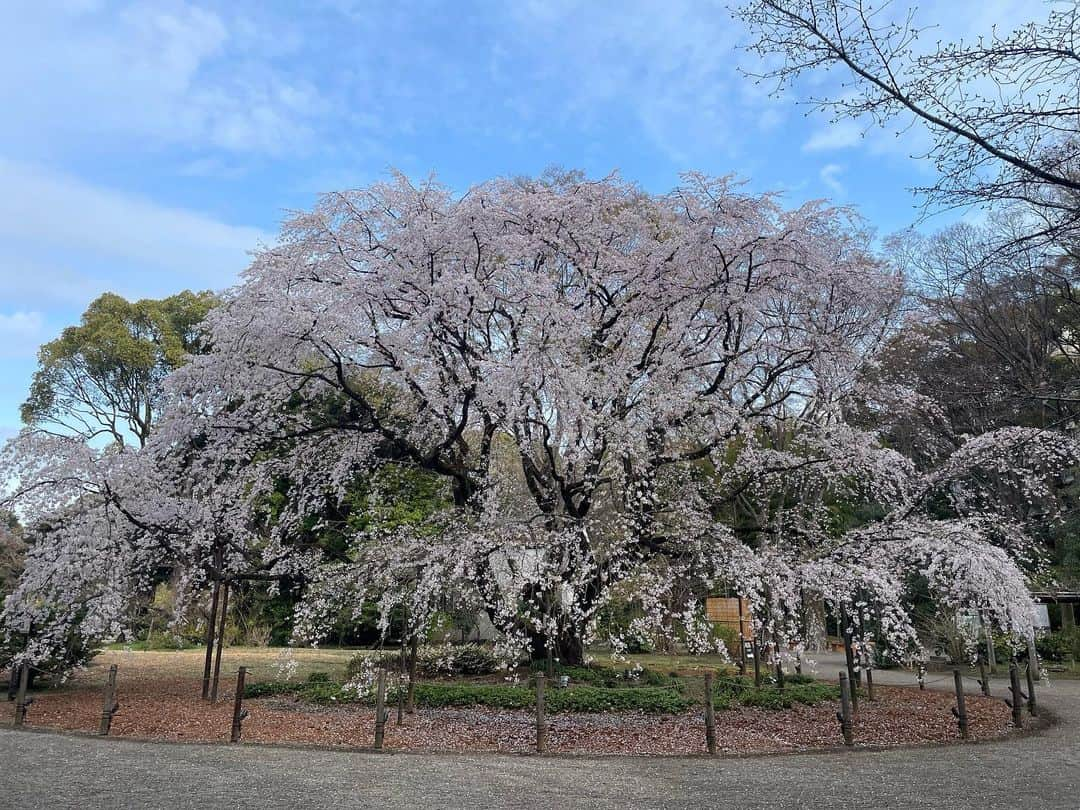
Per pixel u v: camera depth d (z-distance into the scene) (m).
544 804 5.01
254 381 9.97
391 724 8.32
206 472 10.30
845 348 10.02
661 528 10.40
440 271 9.56
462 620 12.78
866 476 10.75
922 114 5.16
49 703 9.46
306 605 9.86
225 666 13.62
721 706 9.45
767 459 10.63
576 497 10.53
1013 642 13.09
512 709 9.19
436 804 4.97
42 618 8.89
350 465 11.11
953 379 14.30
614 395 9.06
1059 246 6.73
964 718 7.89
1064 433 10.38
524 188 11.06
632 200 10.95
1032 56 4.88
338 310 8.78
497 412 9.01
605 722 8.55
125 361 23.42
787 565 8.81
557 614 9.95
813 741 7.68
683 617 8.91
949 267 19.16
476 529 9.40
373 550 9.55
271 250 10.07
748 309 9.54
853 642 8.98
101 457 8.84
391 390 11.27
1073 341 17.73
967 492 12.23
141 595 12.93
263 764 6.21
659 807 4.96
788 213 9.27
